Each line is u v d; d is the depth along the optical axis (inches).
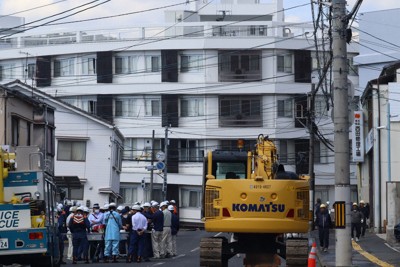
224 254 960.3
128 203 3024.1
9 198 936.3
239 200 908.0
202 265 938.1
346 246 959.0
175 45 2913.4
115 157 2699.3
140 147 2984.7
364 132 2316.7
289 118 2940.5
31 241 903.1
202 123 2940.5
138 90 2945.4
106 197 2605.8
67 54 3004.4
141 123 2970.0
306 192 917.8
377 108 2075.5
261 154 975.6
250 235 957.8
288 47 2903.5
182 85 2928.2
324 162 2989.7
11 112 1792.6
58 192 1360.7
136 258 1317.7
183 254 1526.8
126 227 1362.0
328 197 3009.4
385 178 2046.0
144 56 2955.2
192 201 2982.3
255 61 2923.2
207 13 3240.7
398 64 2066.9
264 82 2910.9
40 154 998.4
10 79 3090.6
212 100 2940.5
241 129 2933.1
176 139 2952.8
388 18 2915.8
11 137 1803.6
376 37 2920.8
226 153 1022.4
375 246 1596.9
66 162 2598.4
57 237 1095.6
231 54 2920.8
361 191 2422.5
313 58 2913.4
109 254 1311.5
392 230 1649.9
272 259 959.0
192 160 2957.7
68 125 2598.4
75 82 3009.4
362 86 2942.9
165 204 1445.6
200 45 2901.1
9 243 900.0
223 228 908.0
